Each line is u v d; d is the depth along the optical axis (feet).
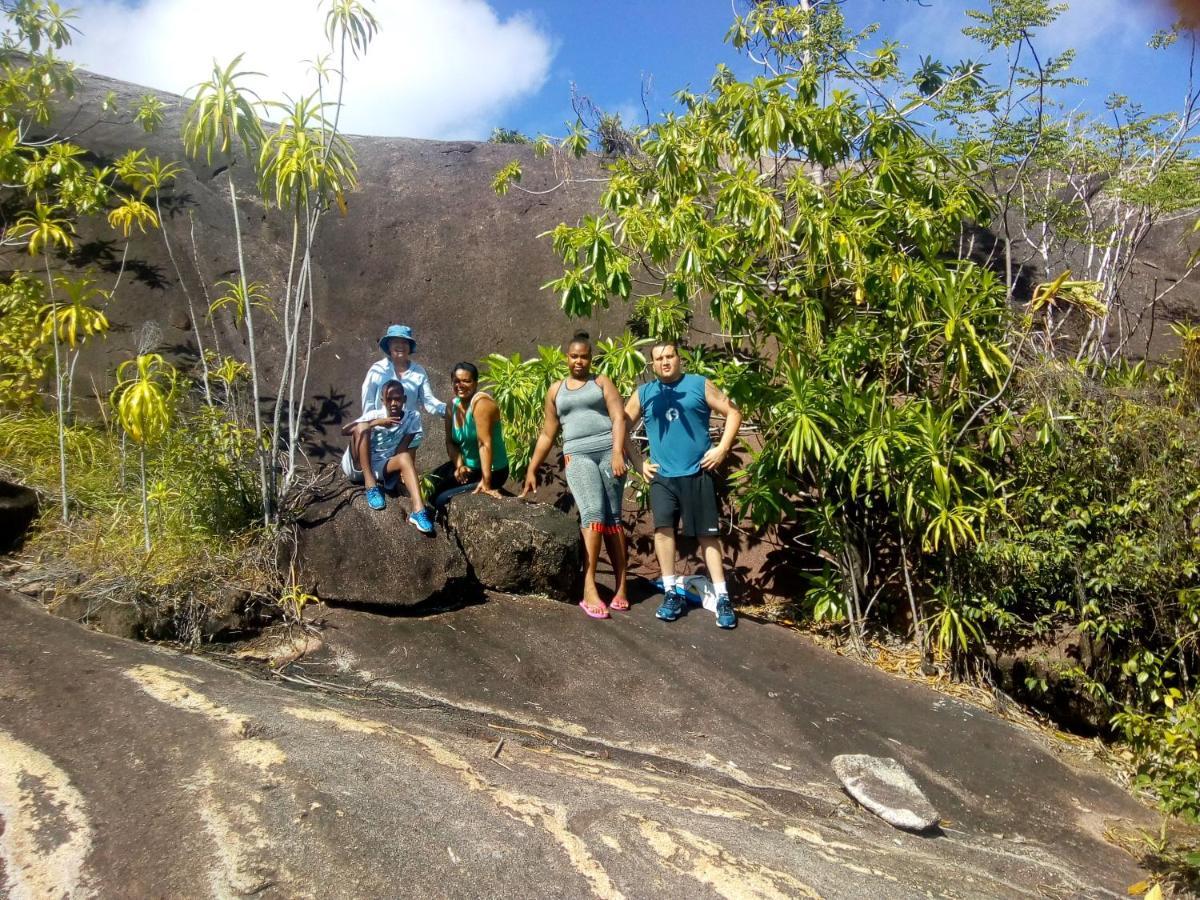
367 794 10.29
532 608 17.83
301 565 16.40
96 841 9.09
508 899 9.18
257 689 12.95
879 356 20.67
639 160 24.75
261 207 27.50
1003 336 20.21
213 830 9.31
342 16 16.34
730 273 20.31
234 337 24.34
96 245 24.59
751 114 20.71
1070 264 28.99
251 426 21.98
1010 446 19.94
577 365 18.44
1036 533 18.72
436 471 21.77
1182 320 28.60
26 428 18.48
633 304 27.07
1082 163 27.40
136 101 29.84
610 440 18.44
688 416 18.44
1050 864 13.73
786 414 19.22
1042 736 17.93
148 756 10.48
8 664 12.08
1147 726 15.67
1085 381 19.81
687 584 19.83
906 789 14.42
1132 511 18.72
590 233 20.36
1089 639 18.95
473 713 14.46
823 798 14.26
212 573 15.70
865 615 19.89
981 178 26.43
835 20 23.02
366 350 25.58
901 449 18.67
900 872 11.66
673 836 10.82
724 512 22.74
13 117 23.86
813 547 21.35
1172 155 25.62
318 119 16.80
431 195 29.66
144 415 15.53
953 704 17.88
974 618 19.01
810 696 17.07
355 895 8.82
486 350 26.53
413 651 15.70
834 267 20.57
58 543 16.20
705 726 15.55
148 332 17.43
